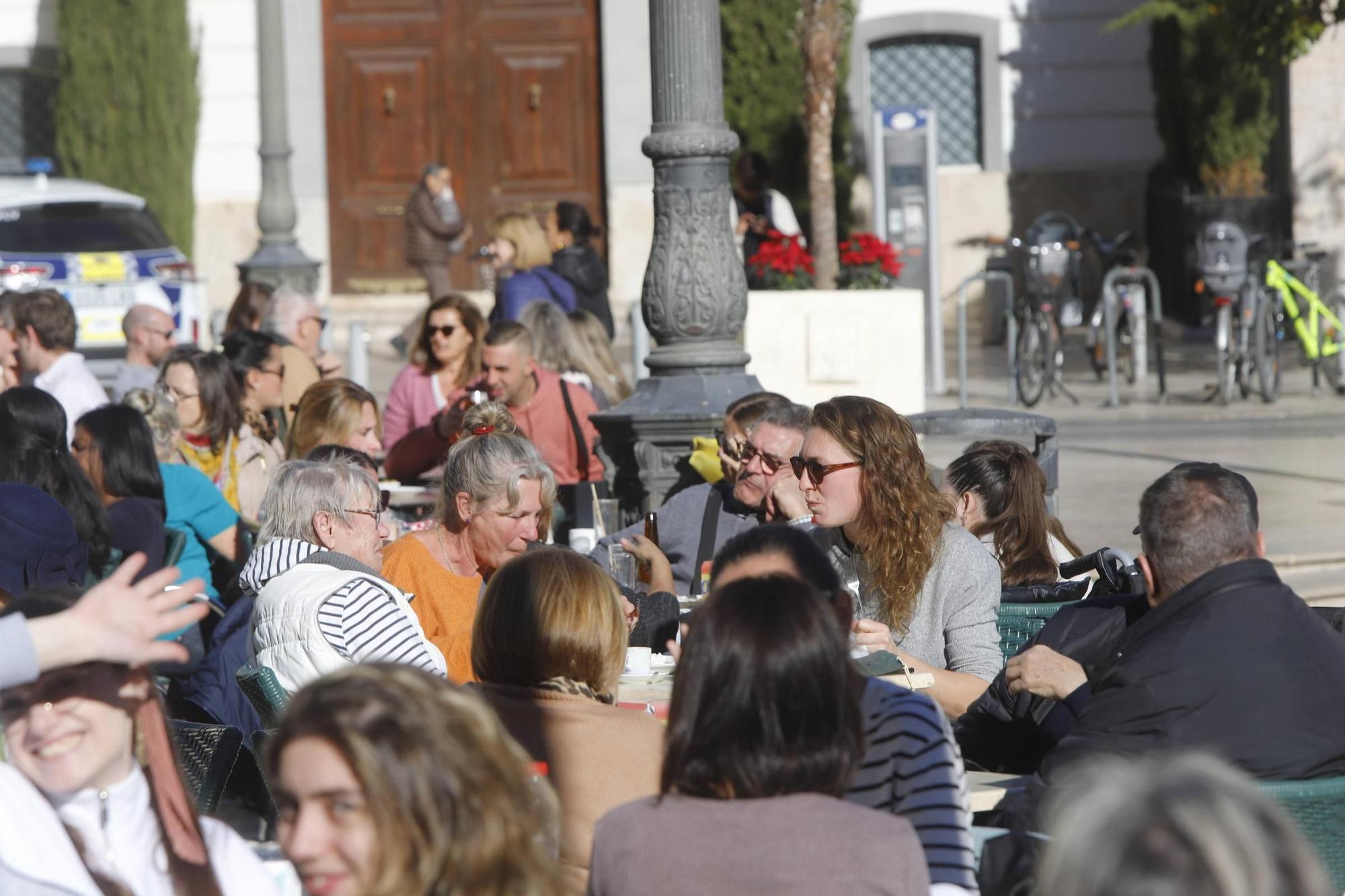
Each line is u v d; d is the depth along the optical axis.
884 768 11.77
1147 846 6.22
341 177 76.69
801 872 9.78
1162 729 13.63
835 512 17.70
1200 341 70.31
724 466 23.42
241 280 55.03
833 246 60.78
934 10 77.06
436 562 19.97
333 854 8.23
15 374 33.00
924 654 17.58
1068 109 77.69
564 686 13.52
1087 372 64.88
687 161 27.70
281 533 18.36
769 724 9.92
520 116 76.81
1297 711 13.73
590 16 76.56
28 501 18.56
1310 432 47.84
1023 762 15.80
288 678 17.33
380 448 31.02
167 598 9.52
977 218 78.06
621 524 28.25
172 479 26.91
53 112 72.62
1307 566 30.92
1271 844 6.23
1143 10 69.31
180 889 9.77
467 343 32.56
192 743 16.44
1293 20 54.97
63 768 9.41
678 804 10.10
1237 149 68.94
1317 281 60.59
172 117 71.38
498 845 8.38
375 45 76.50
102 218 55.62
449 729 8.40
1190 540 14.05
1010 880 11.99
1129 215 77.94
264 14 54.19
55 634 9.22
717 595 10.33
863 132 77.19
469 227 74.12
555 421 29.50
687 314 27.80
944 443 47.50
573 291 39.72
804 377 40.56
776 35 70.00
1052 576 19.92
